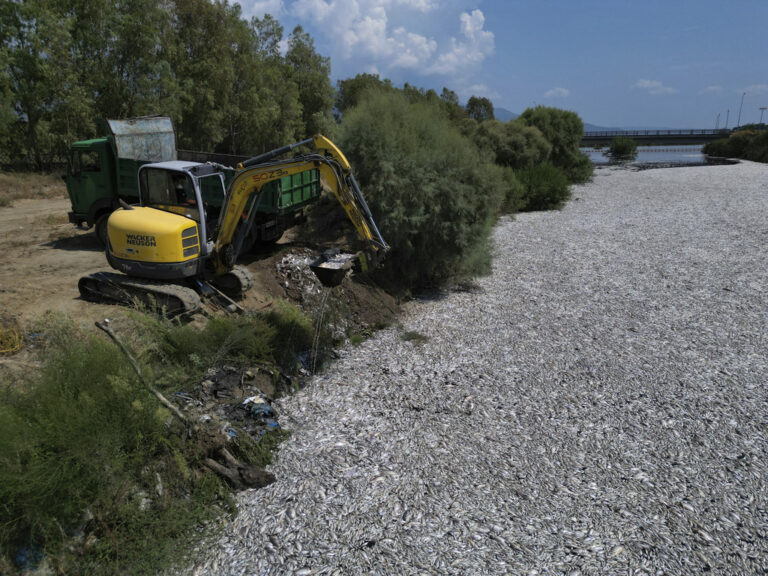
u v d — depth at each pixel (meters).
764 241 15.49
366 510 4.80
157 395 5.22
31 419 4.50
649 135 82.62
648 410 6.61
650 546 4.40
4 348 6.29
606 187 29.25
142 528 4.36
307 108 38.62
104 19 25.44
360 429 6.12
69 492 4.16
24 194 18.55
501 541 4.43
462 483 5.19
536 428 6.20
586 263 13.81
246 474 5.13
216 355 6.73
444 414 6.49
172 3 27.61
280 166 7.99
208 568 4.19
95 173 11.51
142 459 4.73
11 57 22.31
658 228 17.83
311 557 4.27
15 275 9.32
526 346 8.64
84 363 5.17
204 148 29.14
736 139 54.06
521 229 18.31
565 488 5.14
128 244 7.72
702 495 5.06
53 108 23.64
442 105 14.04
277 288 9.51
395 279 11.29
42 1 23.88
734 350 8.41
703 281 12.09
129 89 25.70
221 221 8.39
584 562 4.21
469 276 12.31
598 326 9.52
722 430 6.17
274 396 6.82
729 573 4.14
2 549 3.86
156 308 7.36
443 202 10.88
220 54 28.80
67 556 3.97
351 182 8.08
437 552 4.31
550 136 30.48
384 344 8.79
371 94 12.06
